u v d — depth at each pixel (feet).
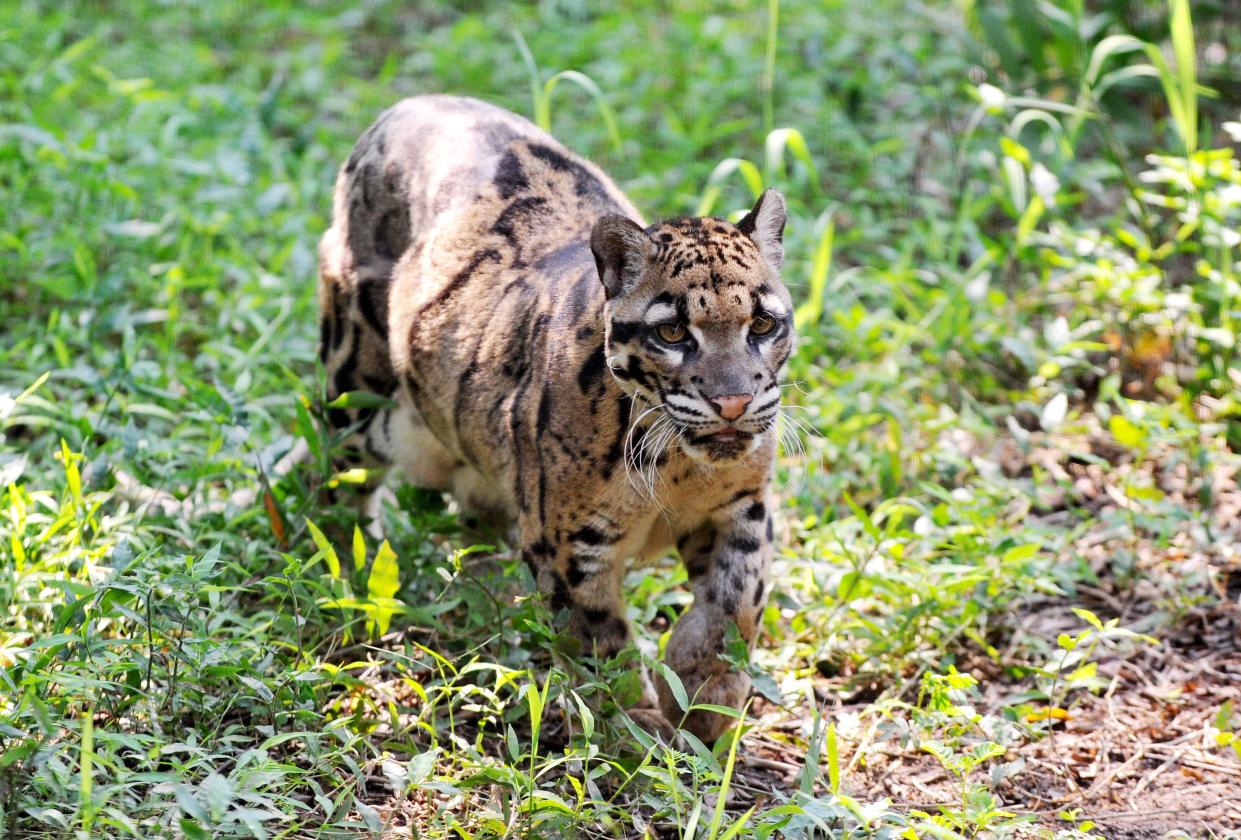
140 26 66.64
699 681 29.30
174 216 47.34
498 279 32.14
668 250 27.61
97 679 26.81
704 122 54.70
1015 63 53.11
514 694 29.37
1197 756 30.25
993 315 44.73
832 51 60.64
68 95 55.77
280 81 54.19
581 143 54.70
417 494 33.04
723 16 66.69
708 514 29.81
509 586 31.68
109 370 40.91
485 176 33.81
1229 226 44.45
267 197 47.98
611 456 28.60
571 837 25.13
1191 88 42.29
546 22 65.41
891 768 29.55
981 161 49.37
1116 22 55.11
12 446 38.22
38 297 45.50
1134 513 36.35
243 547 33.47
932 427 39.34
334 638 31.19
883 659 32.86
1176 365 42.60
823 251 40.96
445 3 71.26
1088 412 43.21
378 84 61.31
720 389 26.99
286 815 24.41
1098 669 33.22
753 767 29.71
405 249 34.78
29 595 30.42
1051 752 30.35
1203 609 35.01
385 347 35.32
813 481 37.58
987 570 33.17
